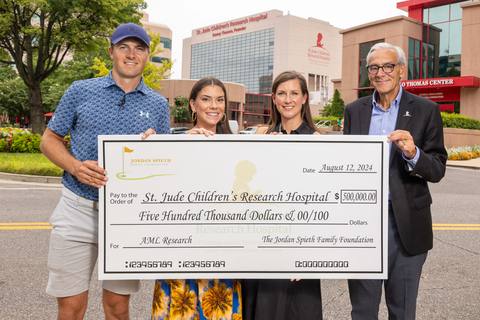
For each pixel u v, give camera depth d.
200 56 150.38
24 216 6.34
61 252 2.19
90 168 2.07
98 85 2.25
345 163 2.16
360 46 37.28
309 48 120.50
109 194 2.13
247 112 59.84
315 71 122.25
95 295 3.39
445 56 33.78
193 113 2.83
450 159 20.25
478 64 30.48
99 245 2.13
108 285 2.28
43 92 46.47
